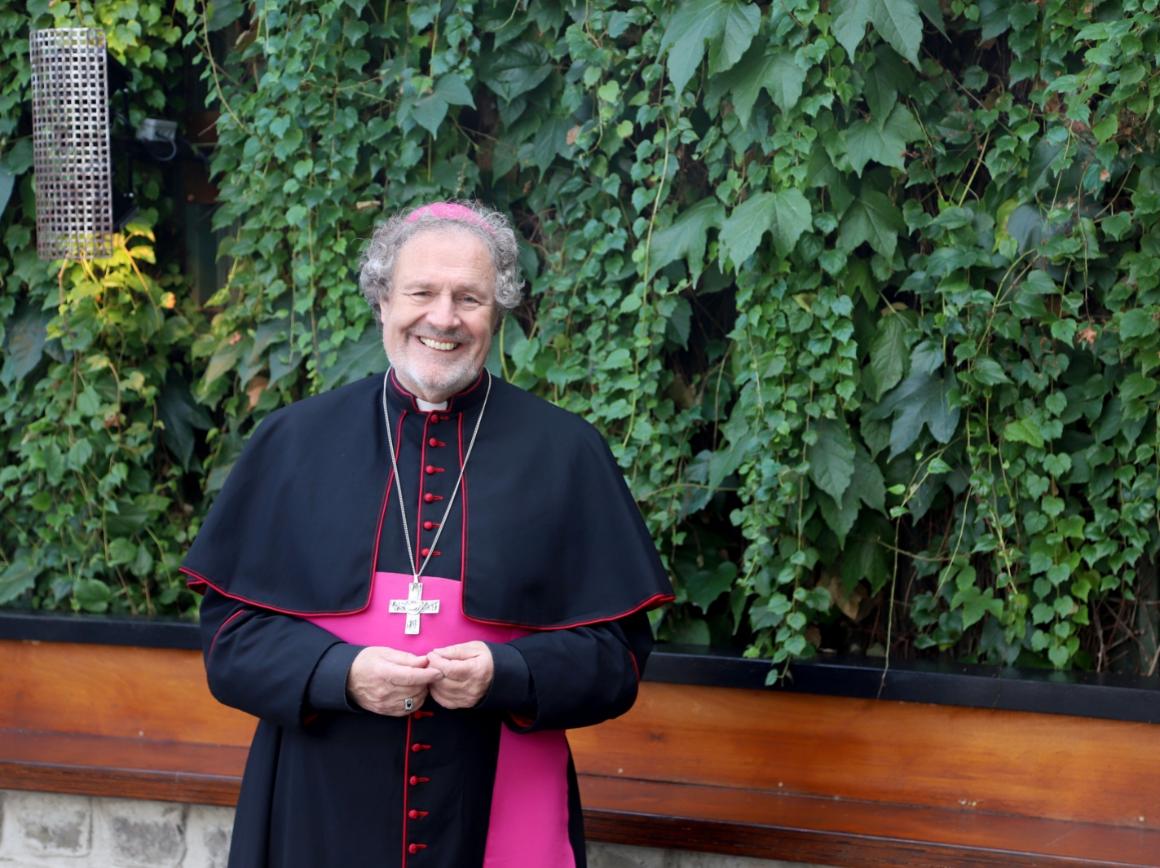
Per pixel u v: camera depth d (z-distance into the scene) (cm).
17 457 342
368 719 189
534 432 204
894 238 269
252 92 321
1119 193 266
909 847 248
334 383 305
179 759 296
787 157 267
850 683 268
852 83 265
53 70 304
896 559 288
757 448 275
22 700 318
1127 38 248
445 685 181
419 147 300
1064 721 261
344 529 195
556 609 198
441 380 191
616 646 198
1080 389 273
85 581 324
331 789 188
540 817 195
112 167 320
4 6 322
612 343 289
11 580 331
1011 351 272
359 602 191
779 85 260
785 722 275
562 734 203
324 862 188
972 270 271
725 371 299
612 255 289
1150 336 262
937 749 268
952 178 281
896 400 275
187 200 342
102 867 299
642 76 281
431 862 188
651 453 288
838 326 271
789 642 269
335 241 307
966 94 279
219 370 321
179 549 336
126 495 331
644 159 289
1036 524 275
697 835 260
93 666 312
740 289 274
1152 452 268
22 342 330
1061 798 262
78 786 291
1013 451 274
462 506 196
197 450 347
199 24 327
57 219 307
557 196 298
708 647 287
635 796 273
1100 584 274
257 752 198
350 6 300
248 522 203
